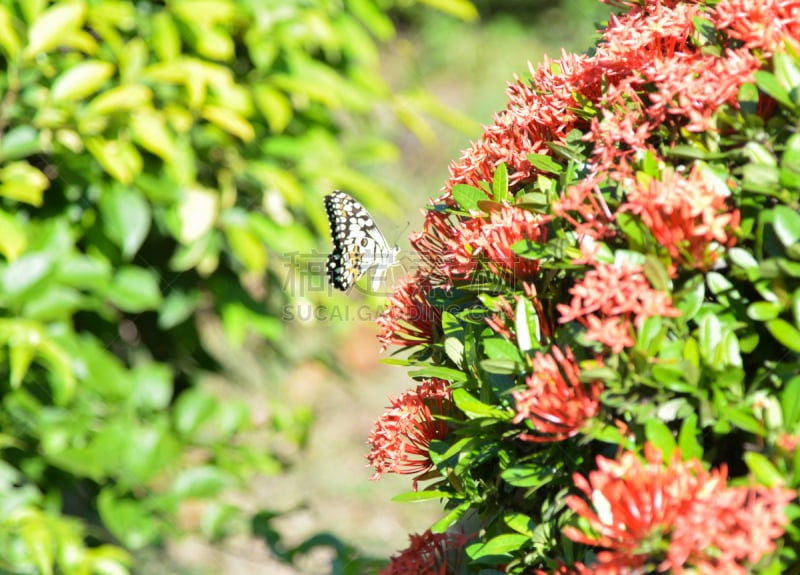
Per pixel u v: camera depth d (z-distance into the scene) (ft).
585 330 4.93
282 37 9.87
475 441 5.38
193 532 10.93
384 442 6.00
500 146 6.21
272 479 18.62
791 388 4.46
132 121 9.00
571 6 37.81
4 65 9.03
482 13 38.88
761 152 4.83
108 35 9.18
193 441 10.73
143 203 9.25
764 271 4.49
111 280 9.41
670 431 4.81
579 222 5.31
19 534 9.12
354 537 16.79
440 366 6.13
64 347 9.01
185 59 9.39
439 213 6.33
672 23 5.45
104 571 9.38
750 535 4.00
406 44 12.66
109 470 9.59
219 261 10.91
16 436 9.32
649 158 4.93
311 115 10.91
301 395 20.97
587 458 5.11
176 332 11.90
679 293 4.71
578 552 5.18
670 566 4.19
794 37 5.14
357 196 10.88
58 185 9.41
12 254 8.43
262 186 10.37
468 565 6.25
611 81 5.70
